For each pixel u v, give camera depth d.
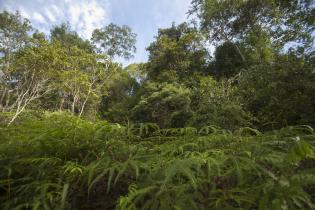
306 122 4.22
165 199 0.72
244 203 0.77
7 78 12.16
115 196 0.89
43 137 0.96
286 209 0.64
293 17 7.66
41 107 12.97
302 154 0.68
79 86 15.13
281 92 4.83
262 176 0.80
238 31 13.25
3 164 0.91
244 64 12.00
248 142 0.98
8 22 13.18
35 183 0.82
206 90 6.33
